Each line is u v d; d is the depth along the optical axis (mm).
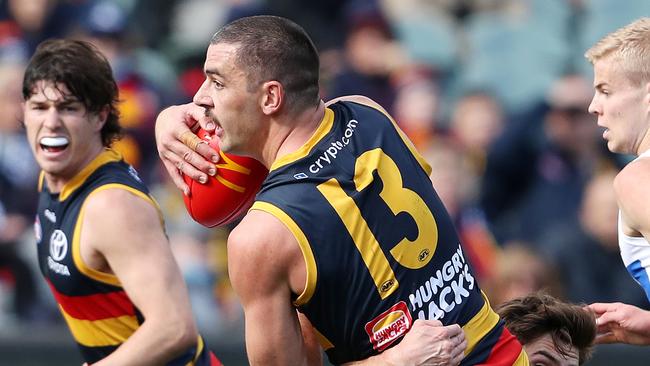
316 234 12539
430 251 13141
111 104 16125
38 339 24859
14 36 30859
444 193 27062
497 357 13328
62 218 15742
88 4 31281
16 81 28453
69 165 15742
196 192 14094
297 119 13094
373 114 13742
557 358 14047
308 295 12648
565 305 14305
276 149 13141
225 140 13250
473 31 33250
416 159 13719
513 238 27891
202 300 26094
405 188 13188
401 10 33469
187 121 14266
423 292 13000
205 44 32156
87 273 15570
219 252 26609
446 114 31031
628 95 13070
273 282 12570
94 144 15945
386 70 31344
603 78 13227
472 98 30375
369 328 12836
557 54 32344
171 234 26656
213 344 24641
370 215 12805
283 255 12469
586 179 28109
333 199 12703
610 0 32719
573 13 33031
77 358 24750
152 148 29203
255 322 12719
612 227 25812
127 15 32594
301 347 12867
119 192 15516
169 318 14992
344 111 13609
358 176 12922
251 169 13836
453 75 32281
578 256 25922
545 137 29266
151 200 15773
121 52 30125
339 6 34156
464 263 13617
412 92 30641
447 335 12633
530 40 32594
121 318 15766
